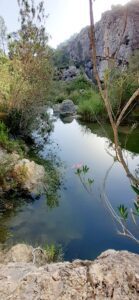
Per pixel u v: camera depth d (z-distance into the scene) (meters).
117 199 6.78
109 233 5.36
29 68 11.83
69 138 14.32
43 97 12.30
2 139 9.25
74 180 8.02
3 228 5.53
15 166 7.50
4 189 6.80
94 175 8.46
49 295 1.06
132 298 1.00
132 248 4.87
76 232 5.46
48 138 14.15
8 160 7.48
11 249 4.35
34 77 11.97
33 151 11.24
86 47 49.06
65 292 1.05
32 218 5.96
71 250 4.89
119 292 1.02
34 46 11.70
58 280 1.11
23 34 11.77
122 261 1.14
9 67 12.21
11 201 6.61
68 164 9.67
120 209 1.91
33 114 12.16
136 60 17.31
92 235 5.35
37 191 7.08
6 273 1.83
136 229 5.11
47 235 5.35
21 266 2.03
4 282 1.62
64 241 5.17
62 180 7.99
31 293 1.09
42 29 11.80
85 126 17.70
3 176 6.95
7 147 8.98
